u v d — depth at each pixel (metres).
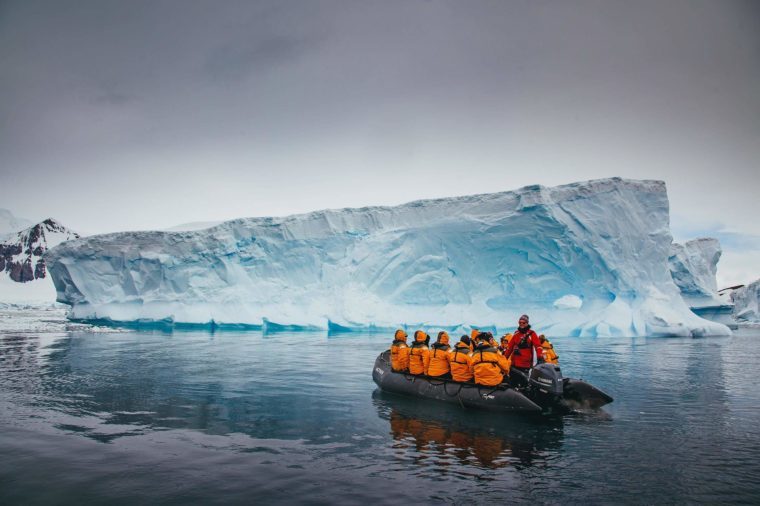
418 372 9.52
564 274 26.95
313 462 5.62
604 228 26.45
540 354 8.48
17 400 9.05
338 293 30.52
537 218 26.83
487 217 28.53
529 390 8.34
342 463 5.59
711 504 4.52
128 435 6.73
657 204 27.61
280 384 10.94
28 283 103.31
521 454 5.96
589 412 8.28
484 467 5.48
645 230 27.08
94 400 9.09
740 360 15.67
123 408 8.44
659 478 5.16
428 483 4.98
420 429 7.10
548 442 6.47
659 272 26.92
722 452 6.07
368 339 23.55
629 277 26.03
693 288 35.44
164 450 6.05
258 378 11.76
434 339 24.73
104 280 36.38
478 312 27.64
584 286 26.59
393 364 10.15
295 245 32.72
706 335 26.19
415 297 29.16
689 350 19.12
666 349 19.45
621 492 4.78
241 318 30.77
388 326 28.42
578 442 6.47
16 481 4.99
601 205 26.84
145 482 4.98
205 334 26.72
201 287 32.62
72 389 10.23
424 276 29.12
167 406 8.62
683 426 7.34
